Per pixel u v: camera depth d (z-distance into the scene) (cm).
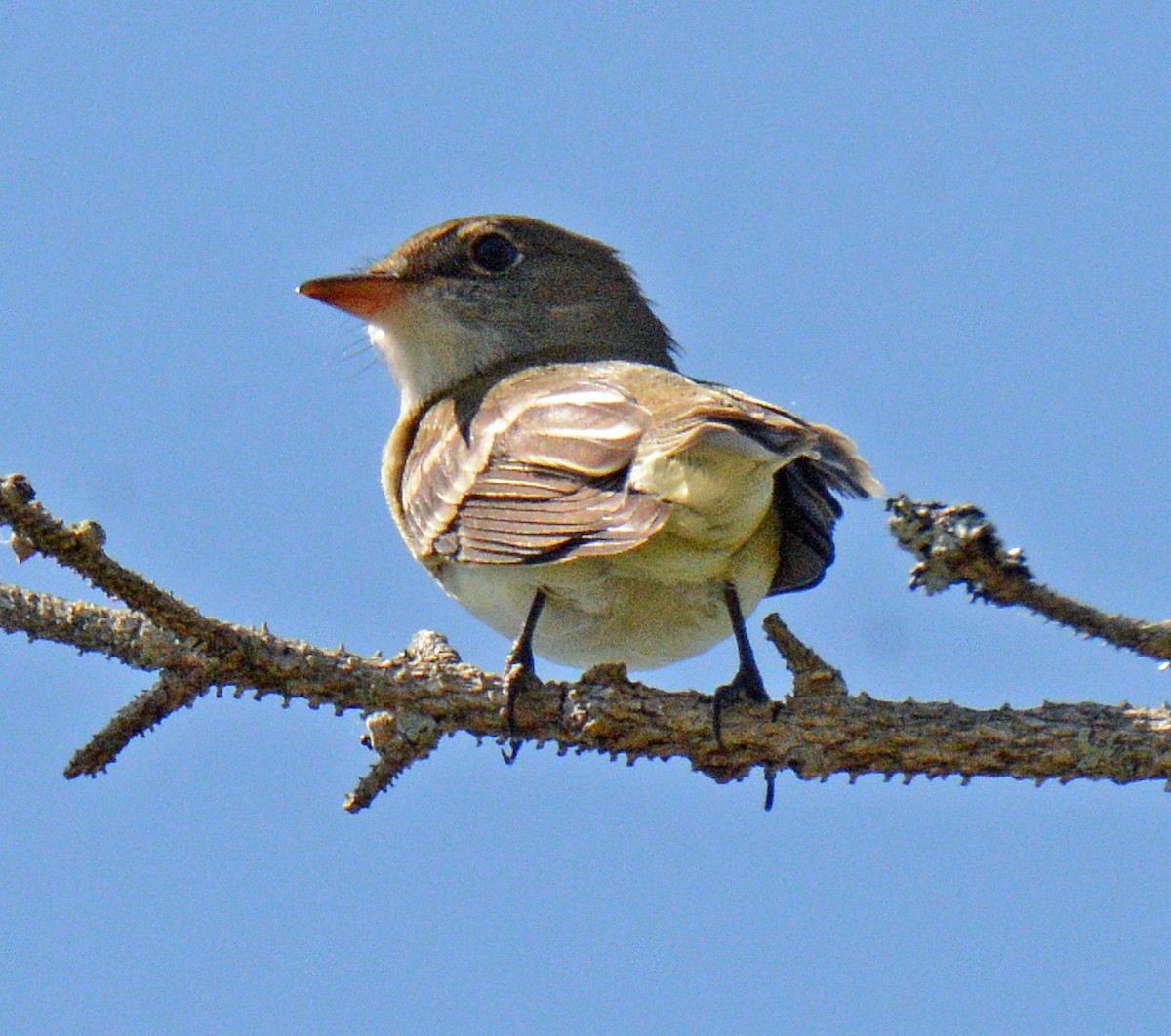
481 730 959
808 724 951
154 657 898
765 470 955
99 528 842
